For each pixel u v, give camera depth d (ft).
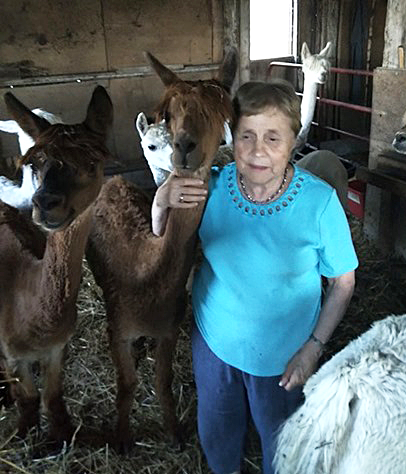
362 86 26.37
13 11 18.71
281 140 5.41
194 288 6.82
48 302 7.00
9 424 8.91
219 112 5.61
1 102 19.39
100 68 20.79
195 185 5.90
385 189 13.48
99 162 6.33
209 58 22.81
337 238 5.75
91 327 11.30
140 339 10.85
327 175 11.46
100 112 6.44
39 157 5.99
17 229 8.63
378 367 3.98
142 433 8.93
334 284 6.14
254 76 25.77
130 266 7.66
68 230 6.51
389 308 12.48
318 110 25.64
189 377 10.12
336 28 25.38
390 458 3.87
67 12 19.51
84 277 12.48
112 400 9.60
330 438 4.01
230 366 6.42
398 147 13.16
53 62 19.92
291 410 6.52
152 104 22.02
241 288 6.02
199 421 7.10
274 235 5.78
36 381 9.96
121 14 20.42
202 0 21.74
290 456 4.36
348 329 11.60
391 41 13.56
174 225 6.61
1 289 7.66
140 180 20.83
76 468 8.12
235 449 7.18
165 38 21.56
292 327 6.10
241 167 5.61
